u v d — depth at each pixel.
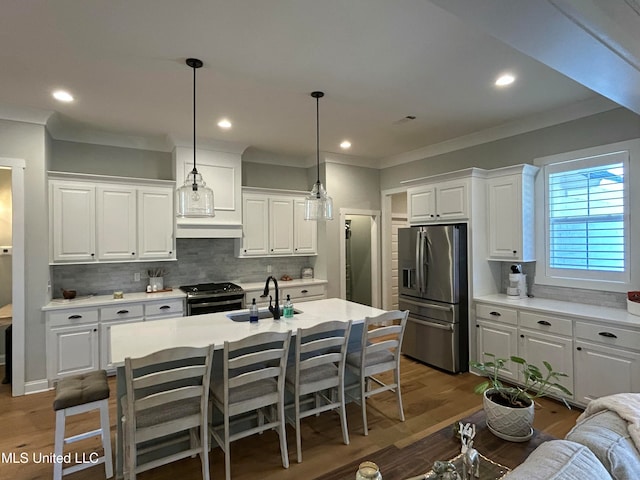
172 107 3.37
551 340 3.19
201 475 2.24
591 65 1.94
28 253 3.41
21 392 3.36
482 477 1.29
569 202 3.52
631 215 3.11
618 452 1.15
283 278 5.35
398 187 5.50
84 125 3.87
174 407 2.05
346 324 2.56
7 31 2.12
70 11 1.94
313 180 5.59
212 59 2.48
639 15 1.73
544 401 3.19
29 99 3.15
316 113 3.55
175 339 2.33
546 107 3.43
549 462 0.99
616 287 3.20
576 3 1.52
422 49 2.38
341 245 5.46
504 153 4.06
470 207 3.87
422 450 1.48
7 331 3.67
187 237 4.38
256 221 4.99
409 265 4.34
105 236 3.94
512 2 1.42
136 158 4.42
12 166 3.33
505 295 3.96
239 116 3.62
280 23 2.08
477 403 3.19
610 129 3.22
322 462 2.36
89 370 3.67
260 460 2.38
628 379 2.72
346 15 2.01
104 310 3.75
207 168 4.52
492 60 2.53
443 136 4.38
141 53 2.40
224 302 4.33
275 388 2.35
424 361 4.18
